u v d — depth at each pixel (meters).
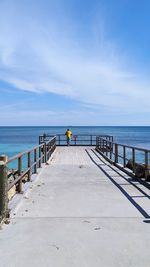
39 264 4.41
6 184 6.45
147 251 4.84
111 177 12.48
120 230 5.81
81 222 6.32
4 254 4.75
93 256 4.66
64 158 21.17
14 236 5.52
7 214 6.45
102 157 21.84
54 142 28.19
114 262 4.46
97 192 9.38
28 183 10.67
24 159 30.75
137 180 11.61
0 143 77.75
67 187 10.25
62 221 6.39
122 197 8.64
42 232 5.73
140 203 7.91
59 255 4.70
